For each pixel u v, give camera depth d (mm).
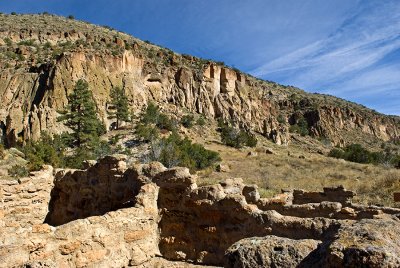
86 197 16859
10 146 79000
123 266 11523
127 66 105875
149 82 108625
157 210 13633
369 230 4469
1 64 108500
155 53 125938
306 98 170000
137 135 68875
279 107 154750
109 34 149875
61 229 9969
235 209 11695
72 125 73688
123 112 84312
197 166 51219
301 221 9969
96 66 99062
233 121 109000
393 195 22031
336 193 16094
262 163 53312
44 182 17828
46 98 88812
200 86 114000
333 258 4102
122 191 15219
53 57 105812
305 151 92375
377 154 71438
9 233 15203
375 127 158750
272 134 103688
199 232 12586
